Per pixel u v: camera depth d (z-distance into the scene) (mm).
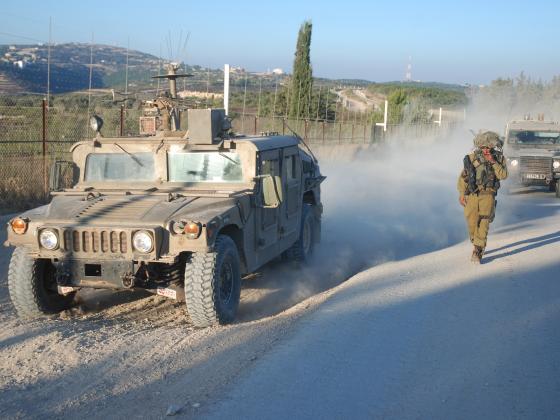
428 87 94562
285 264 8977
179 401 4215
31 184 13250
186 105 8234
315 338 5328
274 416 3920
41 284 6523
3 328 6078
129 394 4363
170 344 5422
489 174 8195
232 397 4207
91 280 6043
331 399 4152
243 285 8180
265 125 25219
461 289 6887
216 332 5785
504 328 5516
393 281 7348
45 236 6016
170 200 6461
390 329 5539
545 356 4840
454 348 5051
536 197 17938
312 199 9523
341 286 7422
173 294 6266
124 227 5832
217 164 7066
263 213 7227
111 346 5371
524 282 7109
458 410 3984
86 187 7211
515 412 3949
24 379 4656
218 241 6160
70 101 17609
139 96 8703
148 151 7207
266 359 4887
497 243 9836
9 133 15055
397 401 4117
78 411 4109
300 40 32188
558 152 18531
